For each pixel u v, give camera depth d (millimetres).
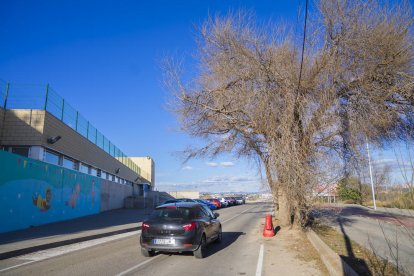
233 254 10859
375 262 8930
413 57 13367
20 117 19453
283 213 17375
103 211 31875
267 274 8133
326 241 13016
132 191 45844
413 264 8961
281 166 13688
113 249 11641
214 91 16125
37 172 18297
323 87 14055
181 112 17562
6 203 15336
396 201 5129
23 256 10188
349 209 34531
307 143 13875
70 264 9016
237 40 15484
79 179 25047
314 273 8203
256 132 15977
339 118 13773
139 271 8250
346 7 13641
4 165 15195
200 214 10984
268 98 14523
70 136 23891
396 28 13336
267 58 14789
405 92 13492
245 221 24438
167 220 10000
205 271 8375
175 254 10742
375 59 13398
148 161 62375
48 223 19688
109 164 35125
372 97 13633
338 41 13734
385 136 14773
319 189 14203
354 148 13492
